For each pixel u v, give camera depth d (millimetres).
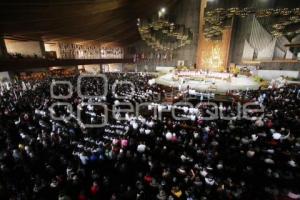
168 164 6668
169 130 9016
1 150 6934
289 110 10922
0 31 17000
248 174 5969
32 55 22016
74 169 6230
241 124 9469
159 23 18734
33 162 6402
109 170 6496
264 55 25531
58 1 15938
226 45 29281
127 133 8789
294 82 20562
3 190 5035
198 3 31281
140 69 40906
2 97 13547
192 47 33594
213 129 8719
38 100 12914
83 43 30328
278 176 5793
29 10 15297
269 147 7367
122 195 5238
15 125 8836
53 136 7645
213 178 5621
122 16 25156
